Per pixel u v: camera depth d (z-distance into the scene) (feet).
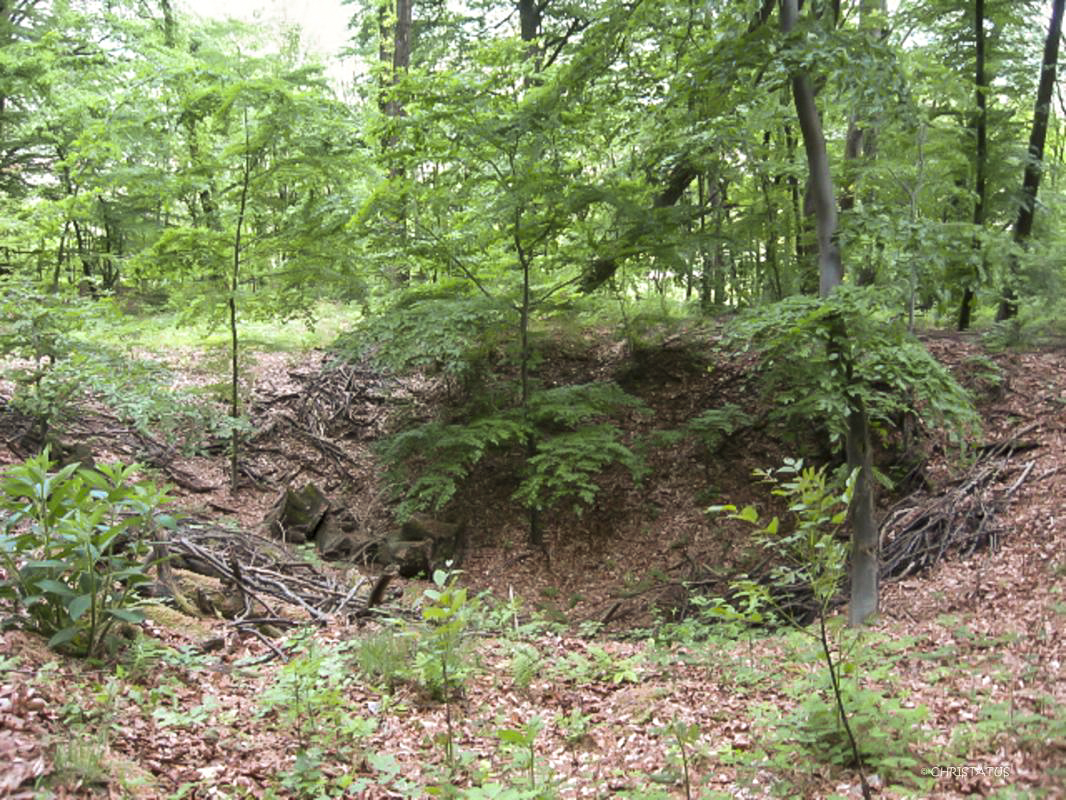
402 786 13.24
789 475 37.27
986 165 42.73
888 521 31.55
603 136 40.65
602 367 47.55
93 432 37.35
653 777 14.34
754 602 13.84
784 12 25.58
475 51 36.65
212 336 49.80
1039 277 40.40
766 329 26.61
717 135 35.96
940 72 35.70
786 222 41.75
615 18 29.22
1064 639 18.58
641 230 36.99
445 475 35.96
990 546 27.22
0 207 44.11
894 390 35.24
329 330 55.06
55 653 15.10
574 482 39.37
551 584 35.04
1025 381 36.63
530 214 37.45
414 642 20.36
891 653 20.58
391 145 40.40
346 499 39.78
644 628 29.96
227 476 39.11
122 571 15.94
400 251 37.55
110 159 41.52
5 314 29.12
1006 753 13.19
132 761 12.23
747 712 17.43
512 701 18.85
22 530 20.88
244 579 25.58
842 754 13.78
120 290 53.57
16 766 10.54
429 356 37.45
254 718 15.29
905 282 31.53
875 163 38.11
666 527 37.22
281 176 38.17
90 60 47.47
